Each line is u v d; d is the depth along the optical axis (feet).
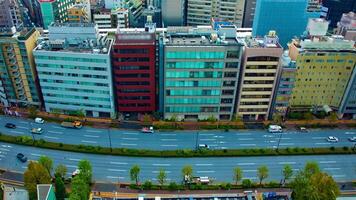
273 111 478.59
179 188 362.33
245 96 464.65
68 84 460.55
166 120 477.36
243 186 365.81
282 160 412.36
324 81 468.34
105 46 456.45
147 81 458.50
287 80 449.89
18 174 381.19
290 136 455.63
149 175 385.70
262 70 442.50
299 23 586.04
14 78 468.75
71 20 640.58
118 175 384.68
